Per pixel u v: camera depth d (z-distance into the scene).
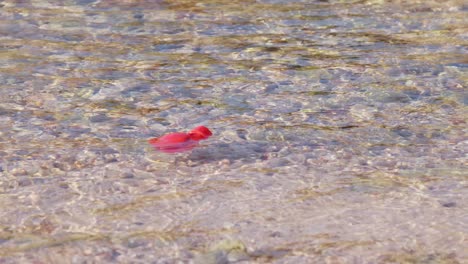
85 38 11.58
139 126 8.65
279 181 7.32
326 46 11.22
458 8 12.89
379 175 7.45
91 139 8.29
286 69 10.35
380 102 9.29
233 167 7.63
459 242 6.18
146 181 7.32
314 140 8.26
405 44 11.30
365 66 10.45
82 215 6.65
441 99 9.36
